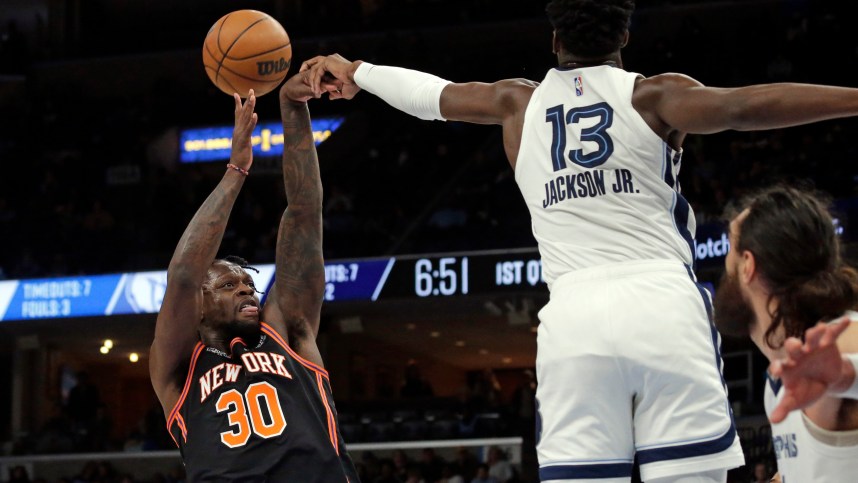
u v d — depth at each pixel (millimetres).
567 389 2744
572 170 2836
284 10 22797
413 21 21703
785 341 2238
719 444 2650
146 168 20203
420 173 19125
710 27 20094
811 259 2342
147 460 15055
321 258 4176
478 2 21578
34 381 18578
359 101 20828
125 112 21141
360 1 22719
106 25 23641
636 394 2725
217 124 21062
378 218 17859
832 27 18219
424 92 3268
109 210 19812
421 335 19859
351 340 20188
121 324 16094
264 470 3676
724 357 14492
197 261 3861
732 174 15625
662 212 2812
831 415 2299
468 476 13742
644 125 2793
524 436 15492
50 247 18031
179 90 22172
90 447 16094
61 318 15828
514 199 17781
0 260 18125
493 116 3088
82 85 22672
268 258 16188
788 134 16594
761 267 2391
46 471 15383
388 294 14719
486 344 20969
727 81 18344
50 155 20625
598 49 2934
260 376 3842
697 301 2760
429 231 16828
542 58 20484
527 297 14125
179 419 3861
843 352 2236
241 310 3969
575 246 2816
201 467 3717
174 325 3857
